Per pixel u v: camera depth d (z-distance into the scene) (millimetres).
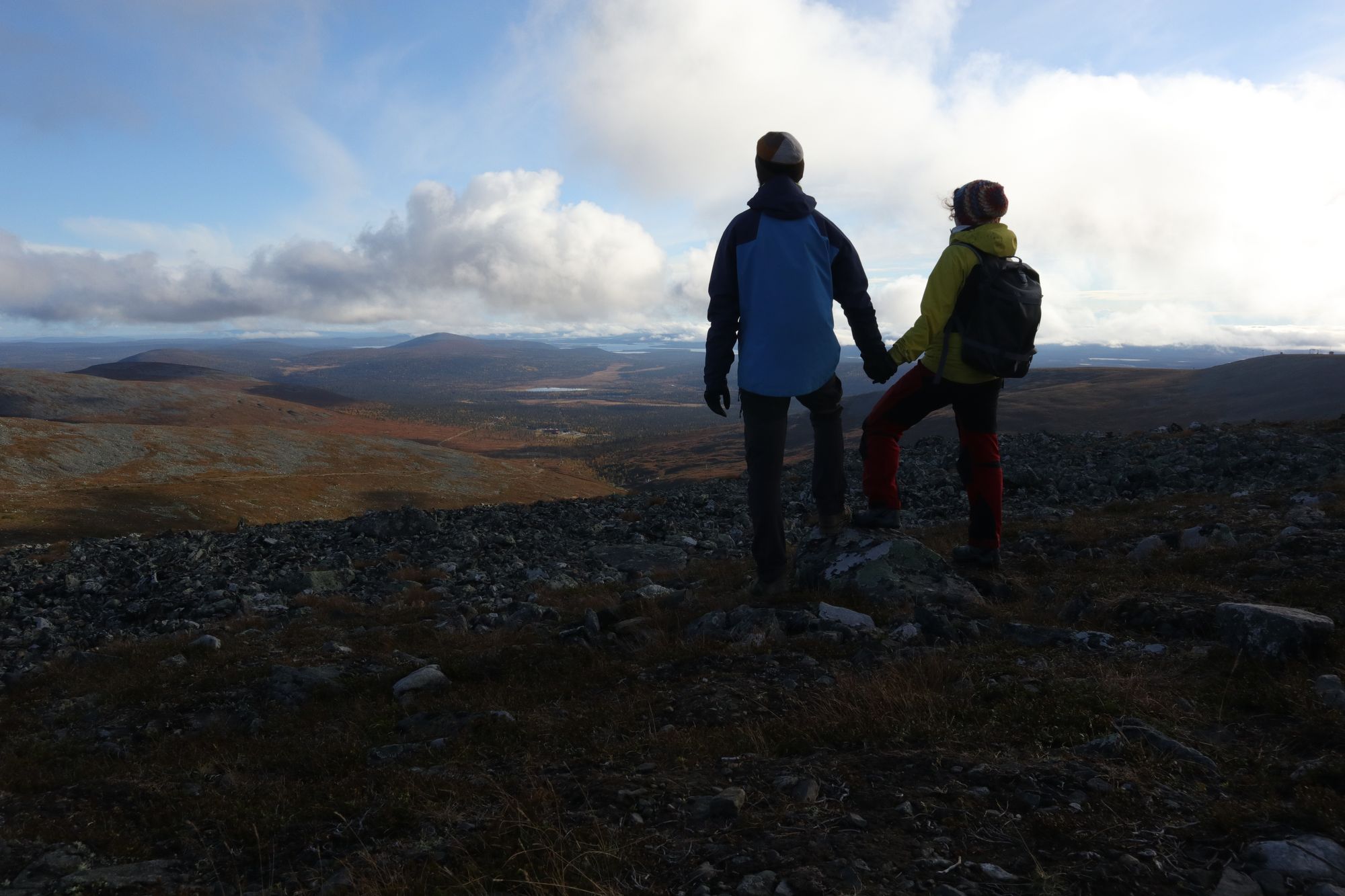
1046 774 3037
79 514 110875
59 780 4840
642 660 6004
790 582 7605
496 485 190750
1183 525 8547
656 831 2963
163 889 3133
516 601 10148
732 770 3539
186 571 15750
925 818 2816
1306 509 8023
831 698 4281
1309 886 2188
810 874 2451
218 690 6789
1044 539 9047
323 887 2857
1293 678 3818
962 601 6371
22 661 10023
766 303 6160
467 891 2602
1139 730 3416
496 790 3619
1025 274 5961
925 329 5984
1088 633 5117
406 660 7273
